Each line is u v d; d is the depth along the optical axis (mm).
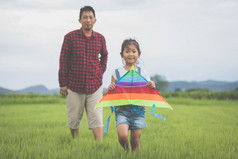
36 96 22500
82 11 4301
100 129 4477
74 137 4688
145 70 3998
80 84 4383
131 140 3568
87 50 4395
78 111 4500
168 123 7457
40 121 7609
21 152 3334
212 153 3477
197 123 7422
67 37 4359
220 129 6148
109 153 3379
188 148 3760
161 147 3859
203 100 19516
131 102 3457
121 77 3691
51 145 3957
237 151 3695
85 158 3184
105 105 3555
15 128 6031
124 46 3836
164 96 22969
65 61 4375
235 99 21016
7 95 21578
